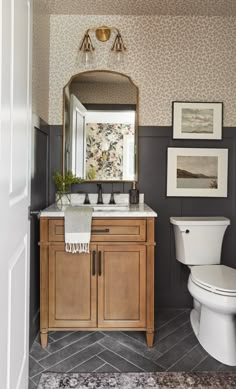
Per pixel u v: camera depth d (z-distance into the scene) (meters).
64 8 2.57
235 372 1.86
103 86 2.73
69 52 2.71
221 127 2.76
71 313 2.14
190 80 2.74
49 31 2.67
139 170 2.77
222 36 2.73
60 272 2.13
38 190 2.32
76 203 2.71
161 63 2.74
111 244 2.14
